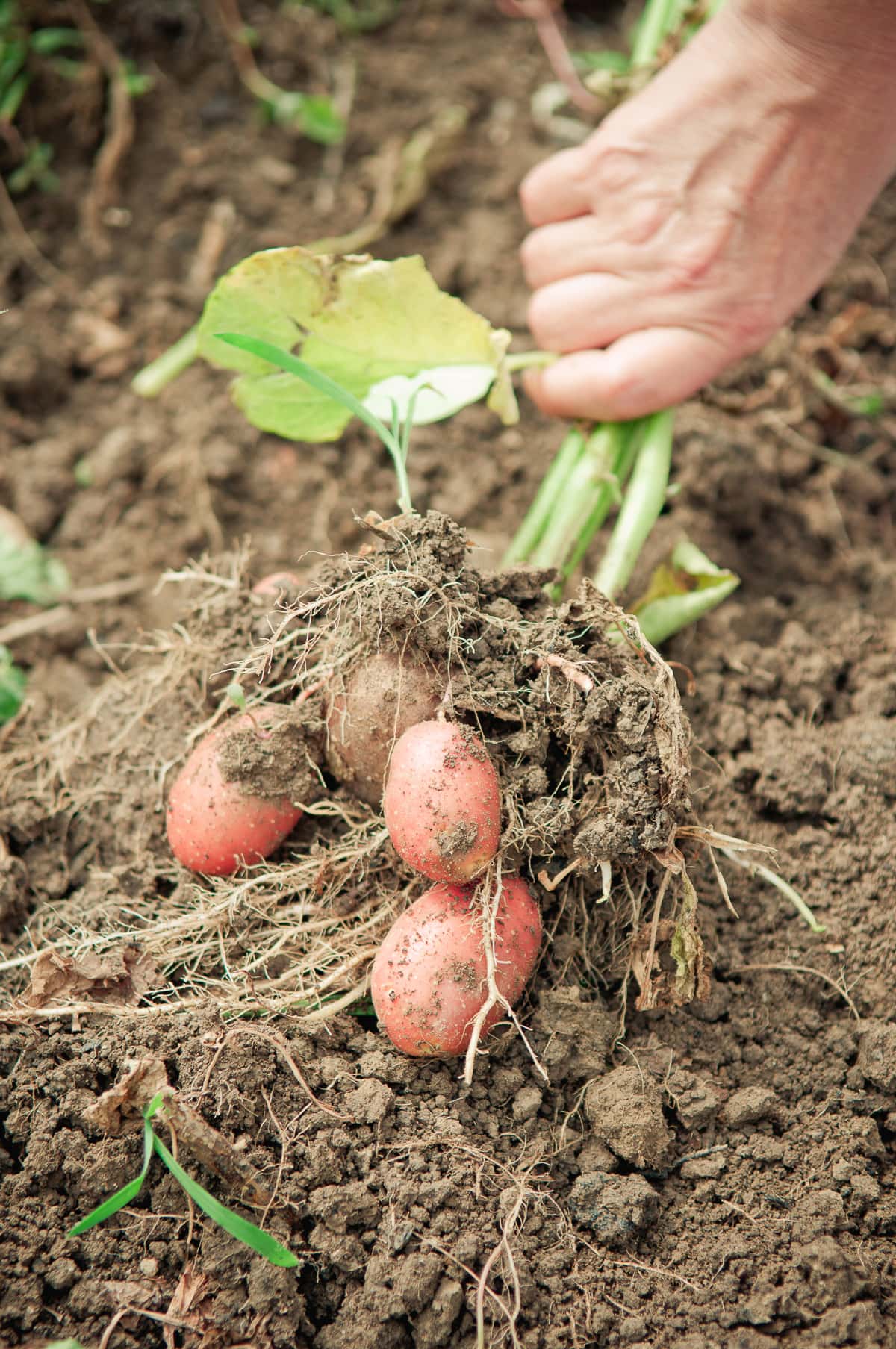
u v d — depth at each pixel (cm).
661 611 169
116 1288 120
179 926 140
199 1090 126
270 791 138
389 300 156
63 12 257
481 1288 116
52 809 162
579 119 265
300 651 148
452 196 259
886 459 220
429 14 285
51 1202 126
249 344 135
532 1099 132
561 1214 127
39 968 135
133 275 246
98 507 215
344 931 139
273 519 215
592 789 133
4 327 232
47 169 255
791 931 153
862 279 234
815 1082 142
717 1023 147
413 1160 126
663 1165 132
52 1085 130
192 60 268
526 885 133
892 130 149
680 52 174
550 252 174
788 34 141
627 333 168
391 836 126
